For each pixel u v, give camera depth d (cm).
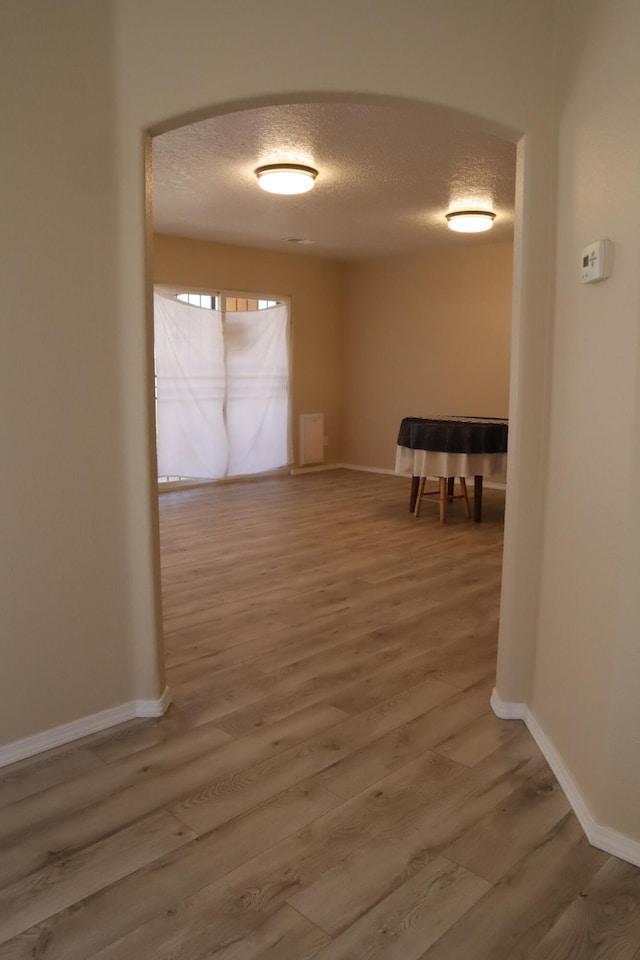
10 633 222
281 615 357
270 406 784
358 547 491
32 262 213
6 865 179
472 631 338
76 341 224
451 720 254
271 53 220
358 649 316
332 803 205
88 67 216
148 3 218
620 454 177
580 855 183
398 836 190
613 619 180
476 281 727
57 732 236
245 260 736
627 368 174
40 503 224
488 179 465
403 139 384
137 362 234
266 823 196
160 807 203
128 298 231
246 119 353
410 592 394
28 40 206
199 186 483
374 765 225
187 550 481
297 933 158
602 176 189
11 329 212
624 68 175
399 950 153
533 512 245
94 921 161
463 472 544
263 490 714
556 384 229
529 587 248
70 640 236
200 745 236
